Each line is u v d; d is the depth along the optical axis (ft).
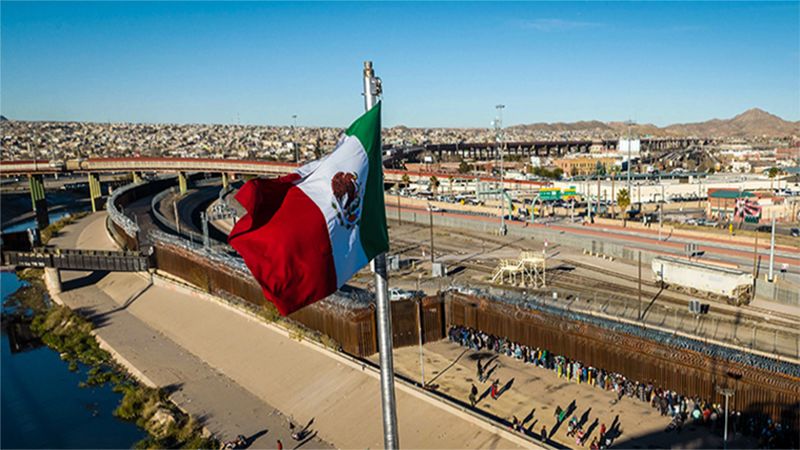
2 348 217.77
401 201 461.78
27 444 145.79
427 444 122.21
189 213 469.16
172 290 256.73
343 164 48.42
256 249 44.39
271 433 139.95
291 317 199.82
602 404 130.82
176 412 156.66
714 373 122.83
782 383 113.50
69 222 480.64
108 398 171.94
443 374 151.84
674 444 113.09
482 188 488.85
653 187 447.42
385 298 49.62
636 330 143.33
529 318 161.89
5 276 338.75
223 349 192.65
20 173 484.74
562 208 393.09
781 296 186.39
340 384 154.51
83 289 287.48
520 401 134.72
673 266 203.21
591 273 233.14
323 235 45.93
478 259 267.18
